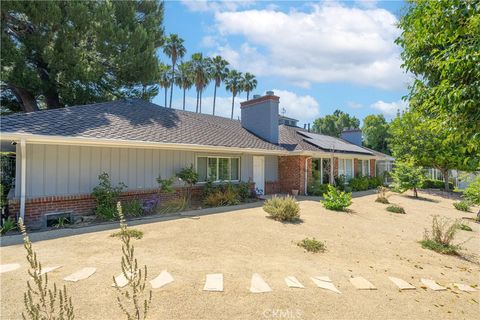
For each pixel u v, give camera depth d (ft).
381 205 49.37
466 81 13.15
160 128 41.04
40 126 29.19
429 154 73.41
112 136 32.27
